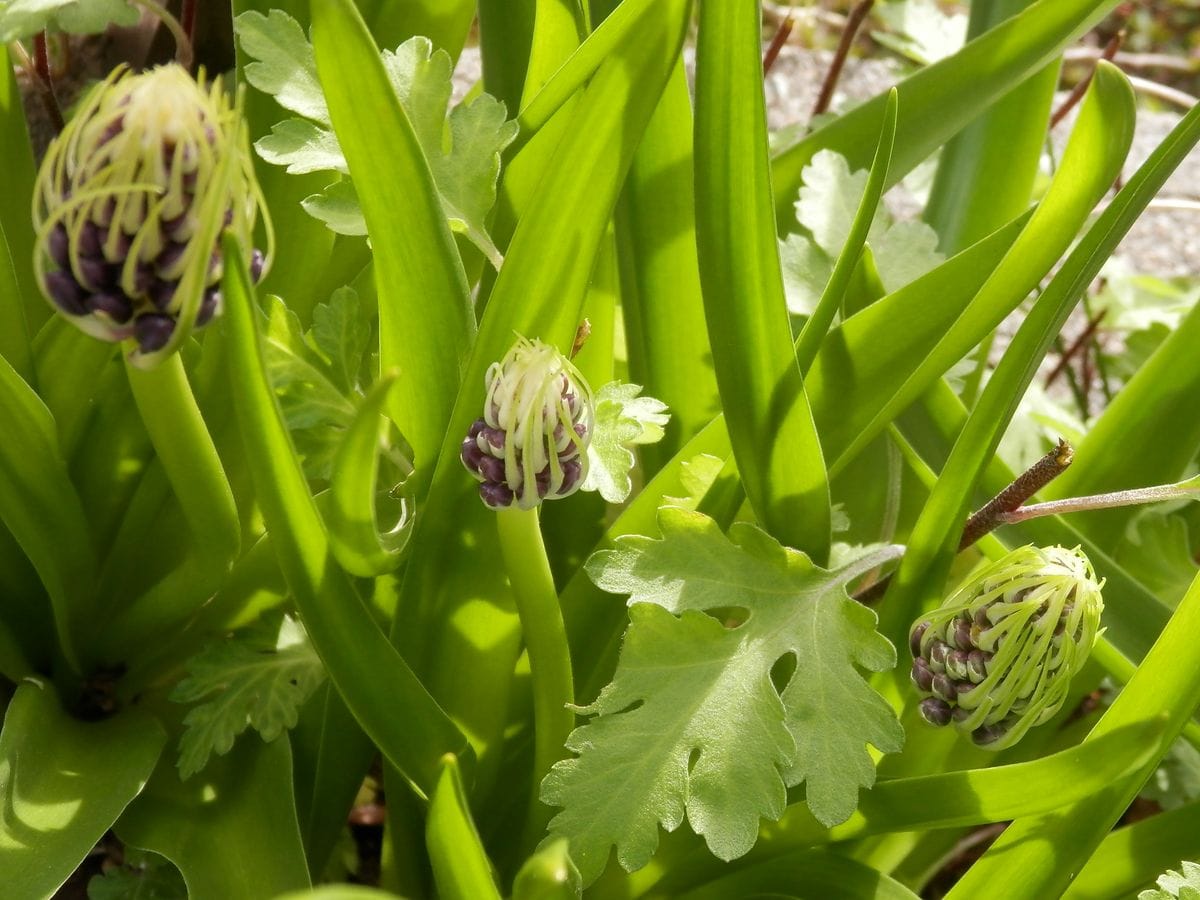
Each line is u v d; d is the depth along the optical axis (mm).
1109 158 269
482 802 311
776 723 253
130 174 201
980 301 281
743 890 291
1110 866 292
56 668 318
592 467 268
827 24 972
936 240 365
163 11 354
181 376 251
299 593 246
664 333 348
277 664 301
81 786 272
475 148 296
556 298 266
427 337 271
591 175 256
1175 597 404
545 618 258
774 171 394
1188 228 749
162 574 332
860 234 273
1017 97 416
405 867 312
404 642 288
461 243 336
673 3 248
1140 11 1215
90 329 215
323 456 292
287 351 285
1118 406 382
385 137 246
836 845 305
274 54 290
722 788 248
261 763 294
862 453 402
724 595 265
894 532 400
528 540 246
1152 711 255
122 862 348
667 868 293
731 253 272
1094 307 574
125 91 206
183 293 209
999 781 257
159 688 325
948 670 250
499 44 363
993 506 291
